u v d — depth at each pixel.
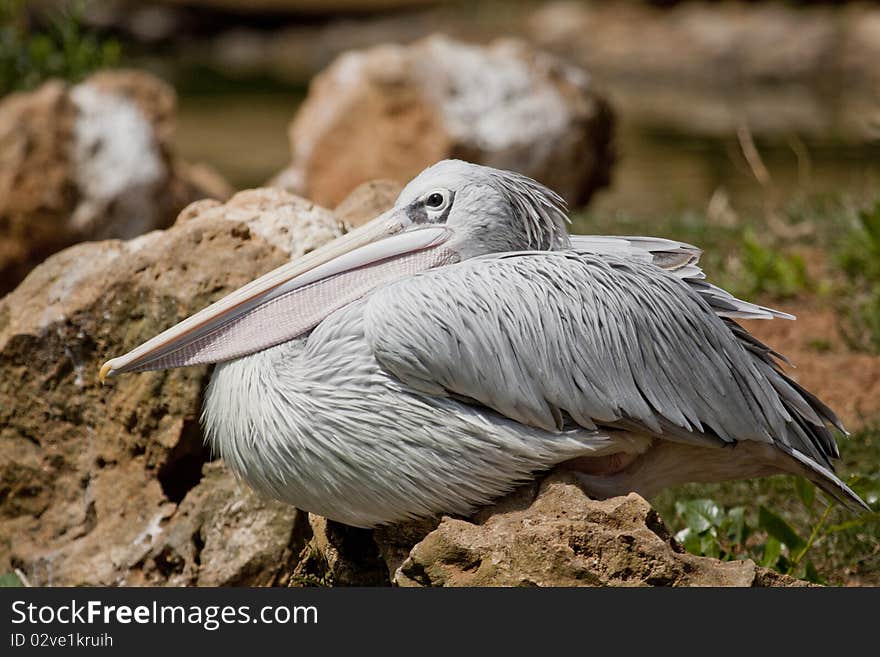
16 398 9.71
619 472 7.80
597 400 7.36
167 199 19.30
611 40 43.03
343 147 21.67
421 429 7.38
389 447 7.43
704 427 7.70
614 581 6.89
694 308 7.75
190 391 9.34
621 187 25.17
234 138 32.97
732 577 7.01
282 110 36.97
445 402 7.40
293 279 8.00
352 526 8.37
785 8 41.16
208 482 9.31
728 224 17.62
